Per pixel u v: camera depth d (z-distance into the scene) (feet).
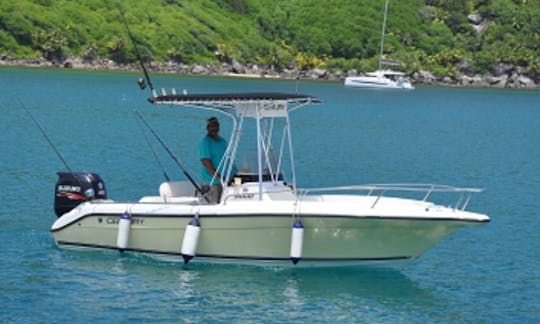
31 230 67.26
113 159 114.01
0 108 192.13
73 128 152.97
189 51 526.16
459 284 58.70
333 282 55.67
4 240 63.57
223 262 56.80
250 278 55.62
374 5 638.53
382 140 170.30
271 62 561.84
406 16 638.53
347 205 55.21
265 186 57.47
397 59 601.62
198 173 105.40
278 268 56.75
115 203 58.18
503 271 62.49
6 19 467.93
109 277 55.21
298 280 55.67
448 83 604.08
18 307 49.88
